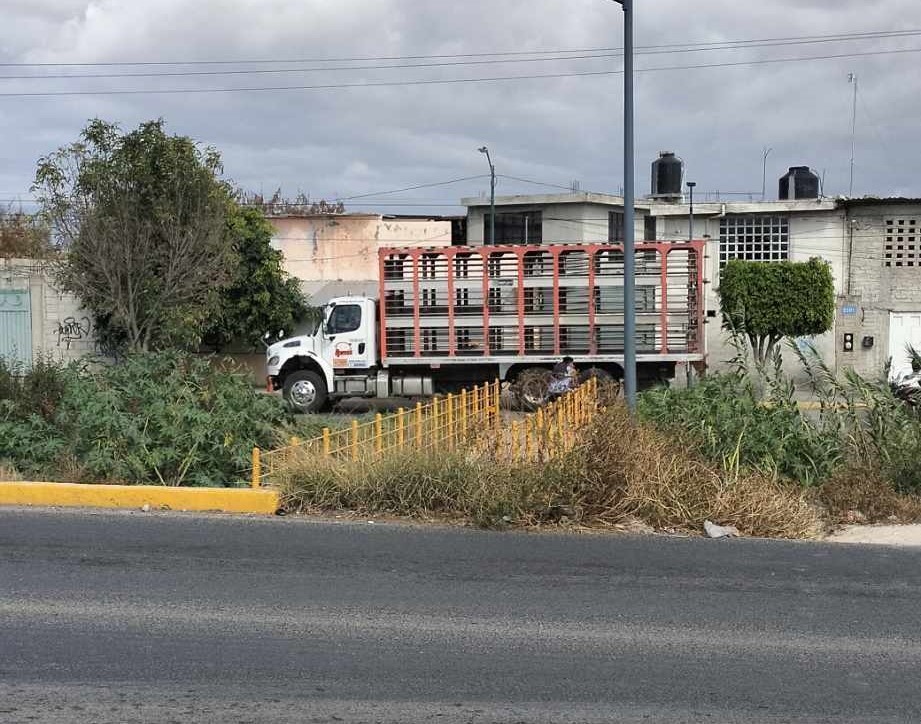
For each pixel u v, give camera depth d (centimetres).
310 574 701
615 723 456
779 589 681
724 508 875
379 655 542
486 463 924
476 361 2061
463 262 2064
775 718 464
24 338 2306
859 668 532
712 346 3020
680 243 2003
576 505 866
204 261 1941
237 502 908
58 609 616
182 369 1130
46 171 1825
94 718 453
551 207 3731
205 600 638
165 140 1870
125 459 998
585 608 632
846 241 3097
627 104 1419
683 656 547
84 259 1872
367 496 905
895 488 995
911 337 2998
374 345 2130
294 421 1262
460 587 675
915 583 700
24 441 1055
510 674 516
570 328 2039
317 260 3878
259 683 499
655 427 1127
